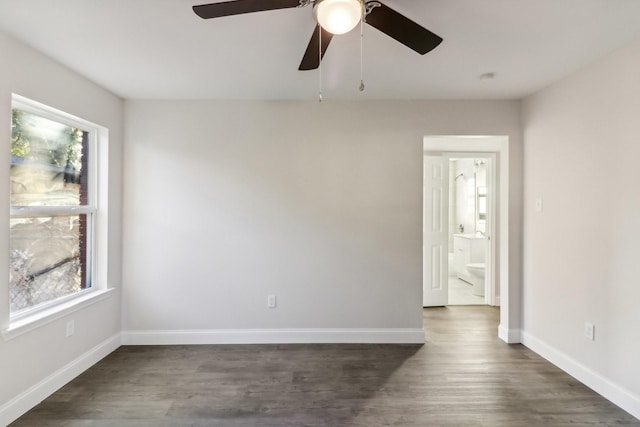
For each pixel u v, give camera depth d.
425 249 4.54
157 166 3.23
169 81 2.78
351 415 2.12
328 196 3.28
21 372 2.13
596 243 2.40
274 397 2.32
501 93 3.08
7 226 2.05
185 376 2.61
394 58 2.36
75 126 2.76
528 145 3.15
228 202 3.26
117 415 2.12
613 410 2.18
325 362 2.86
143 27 1.96
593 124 2.42
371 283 3.29
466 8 1.77
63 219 2.66
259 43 2.16
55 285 2.58
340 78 2.73
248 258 3.27
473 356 2.98
